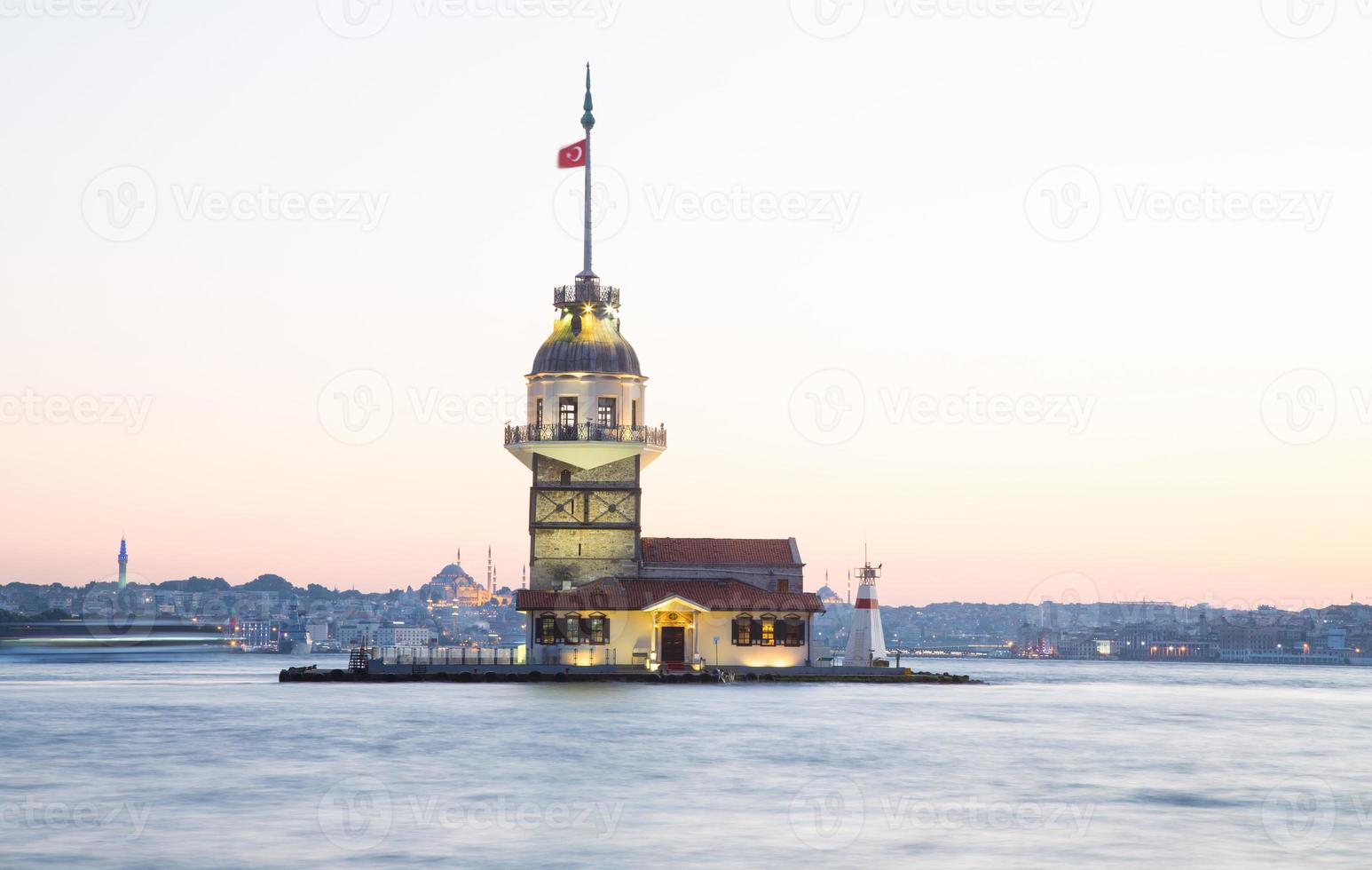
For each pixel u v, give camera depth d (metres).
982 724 98.06
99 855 50.31
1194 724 106.25
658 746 79.25
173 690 143.88
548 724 90.06
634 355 136.88
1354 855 52.22
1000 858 50.88
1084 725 100.88
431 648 146.62
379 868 48.56
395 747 78.62
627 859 50.03
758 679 132.00
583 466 133.88
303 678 149.50
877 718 97.94
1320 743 90.62
